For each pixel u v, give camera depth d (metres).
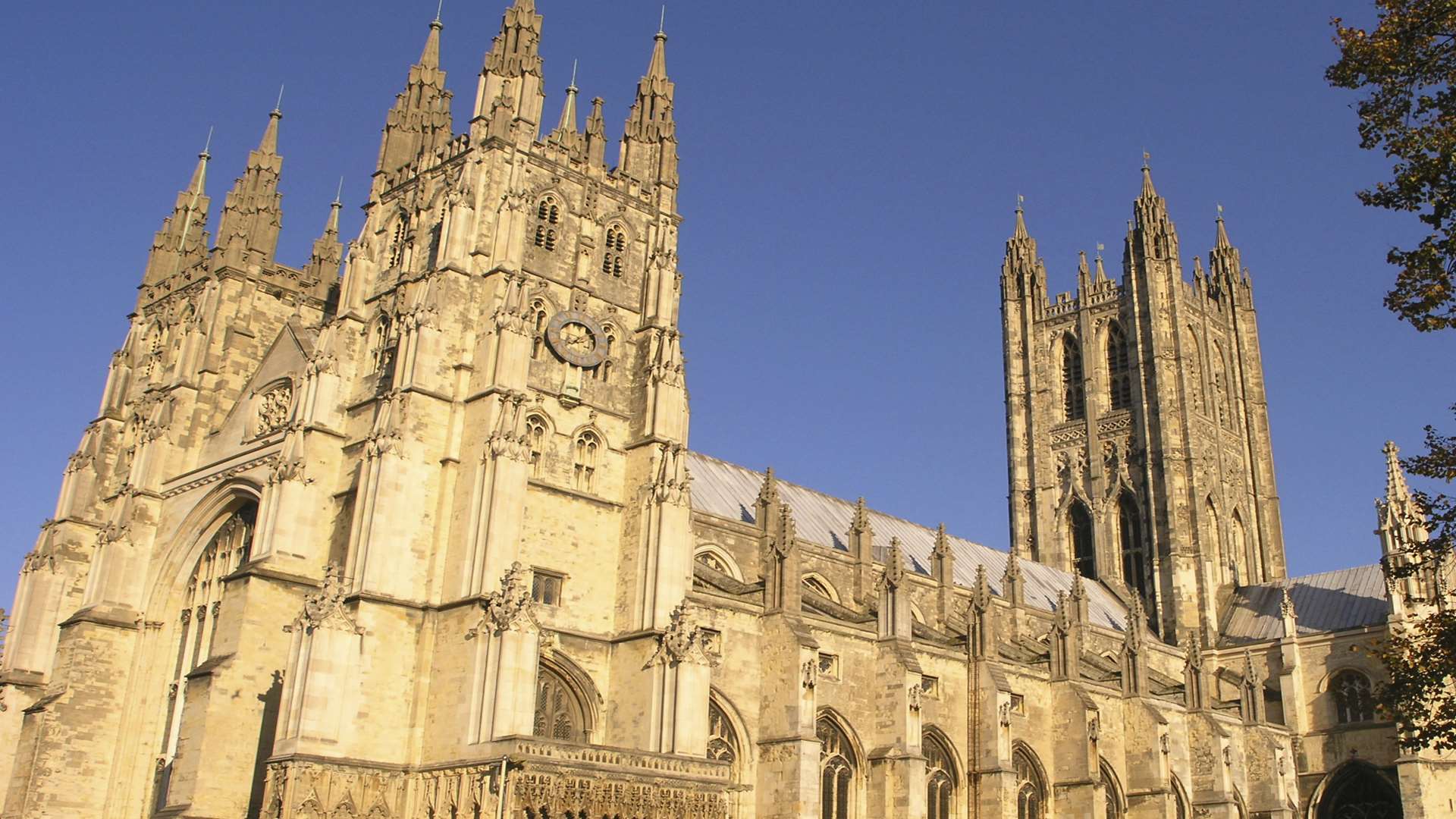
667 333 95.25
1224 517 165.12
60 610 101.81
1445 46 47.00
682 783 77.19
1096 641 139.62
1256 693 132.38
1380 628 137.38
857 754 95.25
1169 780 115.19
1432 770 126.62
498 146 93.69
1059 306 180.12
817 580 115.69
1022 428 177.88
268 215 111.06
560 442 89.12
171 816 75.31
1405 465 52.00
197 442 101.81
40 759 88.88
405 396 83.50
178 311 111.19
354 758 74.69
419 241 93.06
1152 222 172.38
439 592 80.81
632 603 86.88
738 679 90.00
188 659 93.56
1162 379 164.38
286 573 82.81
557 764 71.62
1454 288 47.34
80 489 105.62
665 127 106.12
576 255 95.75
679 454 91.25
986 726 102.50
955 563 142.25
